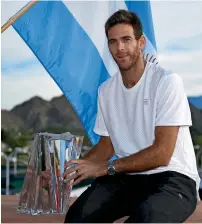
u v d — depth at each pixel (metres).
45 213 2.62
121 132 2.79
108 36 2.72
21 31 3.58
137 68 2.72
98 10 3.67
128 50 2.68
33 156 2.62
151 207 2.38
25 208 2.63
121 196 2.64
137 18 2.71
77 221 2.49
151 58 3.70
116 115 2.80
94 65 3.66
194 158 2.71
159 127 2.61
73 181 2.63
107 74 3.67
